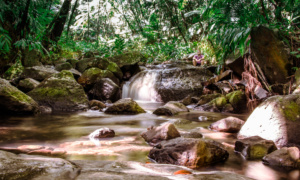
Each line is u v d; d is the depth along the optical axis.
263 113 2.60
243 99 5.07
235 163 1.88
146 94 7.95
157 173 0.93
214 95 5.85
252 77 4.99
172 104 5.24
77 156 1.98
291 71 4.31
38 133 2.98
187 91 7.18
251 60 4.91
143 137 2.72
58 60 9.11
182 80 7.54
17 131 3.06
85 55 10.23
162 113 4.79
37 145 2.34
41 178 0.73
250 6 4.55
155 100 7.65
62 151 2.13
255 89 4.89
